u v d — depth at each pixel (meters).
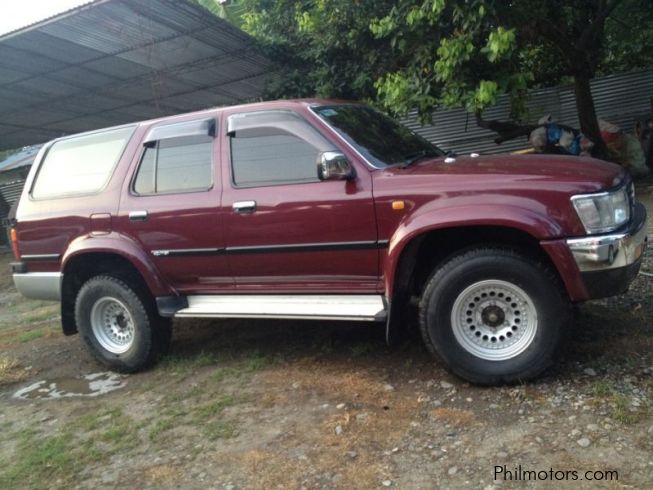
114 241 4.80
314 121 4.19
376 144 4.28
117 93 12.61
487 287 3.71
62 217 5.08
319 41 9.66
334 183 4.02
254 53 10.72
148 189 4.78
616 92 11.88
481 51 6.80
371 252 3.95
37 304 9.24
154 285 4.73
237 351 5.15
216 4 13.47
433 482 2.93
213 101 14.66
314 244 4.10
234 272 4.48
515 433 3.24
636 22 10.64
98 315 5.14
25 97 12.00
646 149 10.97
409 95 7.95
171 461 3.47
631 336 4.23
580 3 9.23
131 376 5.02
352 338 5.02
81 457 3.68
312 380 4.29
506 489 2.79
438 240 3.91
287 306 4.31
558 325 3.60
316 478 3.09
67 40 9.03
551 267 3.61
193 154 4.62
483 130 12.36
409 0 7.22
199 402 4.23
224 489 3.11
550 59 10.95
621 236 3.42
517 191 3.53
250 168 4.36
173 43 9.79
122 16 8.35
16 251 5.41
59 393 4.88
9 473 3.58
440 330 3.77
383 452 3.24
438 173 3.79
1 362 5.72
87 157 5.22
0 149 17.61
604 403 3.38
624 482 2.73
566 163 3.78
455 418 3.47
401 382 4.06
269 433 3.62
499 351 3.76
